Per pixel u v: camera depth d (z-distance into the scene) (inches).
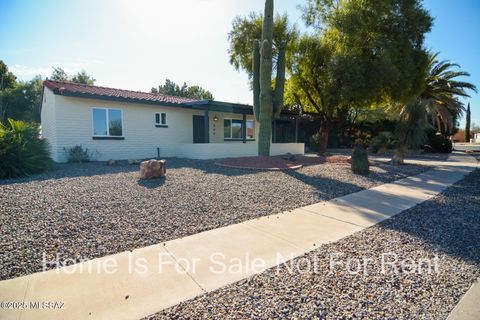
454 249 128.8
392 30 540.7
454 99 896.3
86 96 423.5
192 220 164.9
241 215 177.5
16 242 126.8
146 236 139.1
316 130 1058.7
